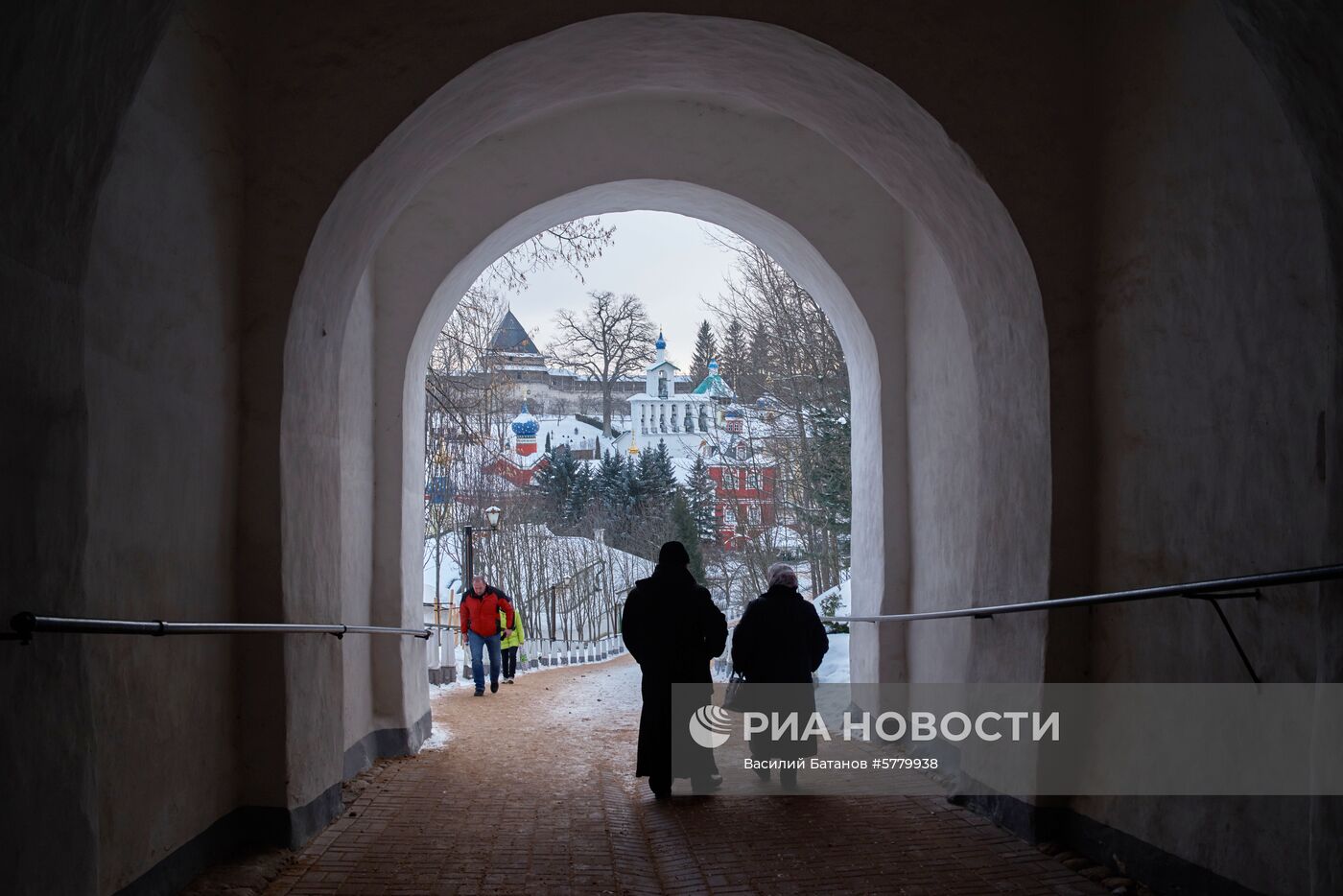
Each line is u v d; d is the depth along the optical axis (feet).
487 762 26.73
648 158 29.25
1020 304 18.92
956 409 24.91
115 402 13.17
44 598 9.80
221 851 16.19
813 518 65.62
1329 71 9.99
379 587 27.99
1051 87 18.52
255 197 17.80
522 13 18.35
